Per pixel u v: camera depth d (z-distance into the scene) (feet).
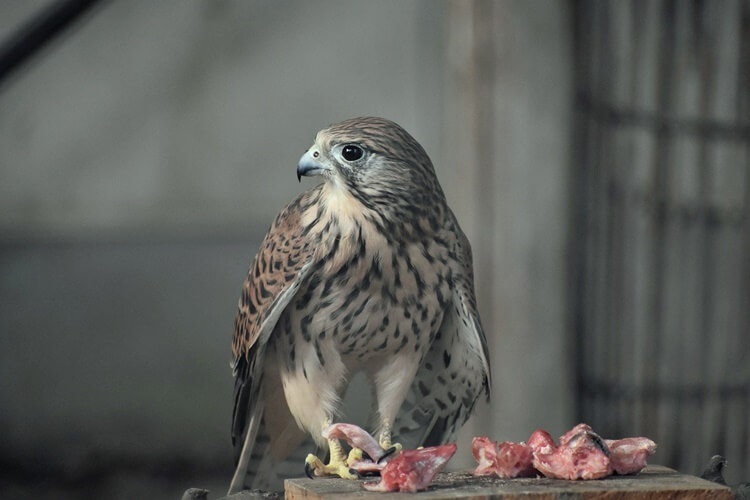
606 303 35.45
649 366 35.55
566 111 34.40
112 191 43.37
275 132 43.24
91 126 43.27
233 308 43.04
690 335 35.65
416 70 42.22
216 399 42.88
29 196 43.29
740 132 35.04
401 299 22.09
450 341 22.91
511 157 34.53
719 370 35.70
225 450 42.88
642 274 35.40
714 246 35.45
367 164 21.54
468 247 23.39
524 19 34.19
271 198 43.39
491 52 34.42
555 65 34.24
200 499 16.26
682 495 17.56
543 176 34.47
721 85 35.09
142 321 43.06
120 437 42.88
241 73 43.19
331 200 22.02
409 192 21.77
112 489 41.29
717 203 35.37
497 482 18.22
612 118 35.01
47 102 43.16
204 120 43.29
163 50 43.16
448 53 35.58
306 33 42.91
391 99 42.39
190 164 43.34
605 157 35.17
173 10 43.09
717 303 35.55
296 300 22.31
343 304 22.06
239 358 23.02
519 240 34.60
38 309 43.04
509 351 34.76
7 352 42.98
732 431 35.68
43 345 42.98
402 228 21.84
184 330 42.96
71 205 43.34
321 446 22.88
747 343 35.70
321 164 21.74
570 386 35.06
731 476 35.70
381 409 22.84
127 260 43.16
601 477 18.21
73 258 43.21
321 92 42.96
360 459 20.47
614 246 35.32
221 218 43.34
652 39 34.94
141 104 43.24
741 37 34.88
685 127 35.09
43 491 41.11
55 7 31.12
